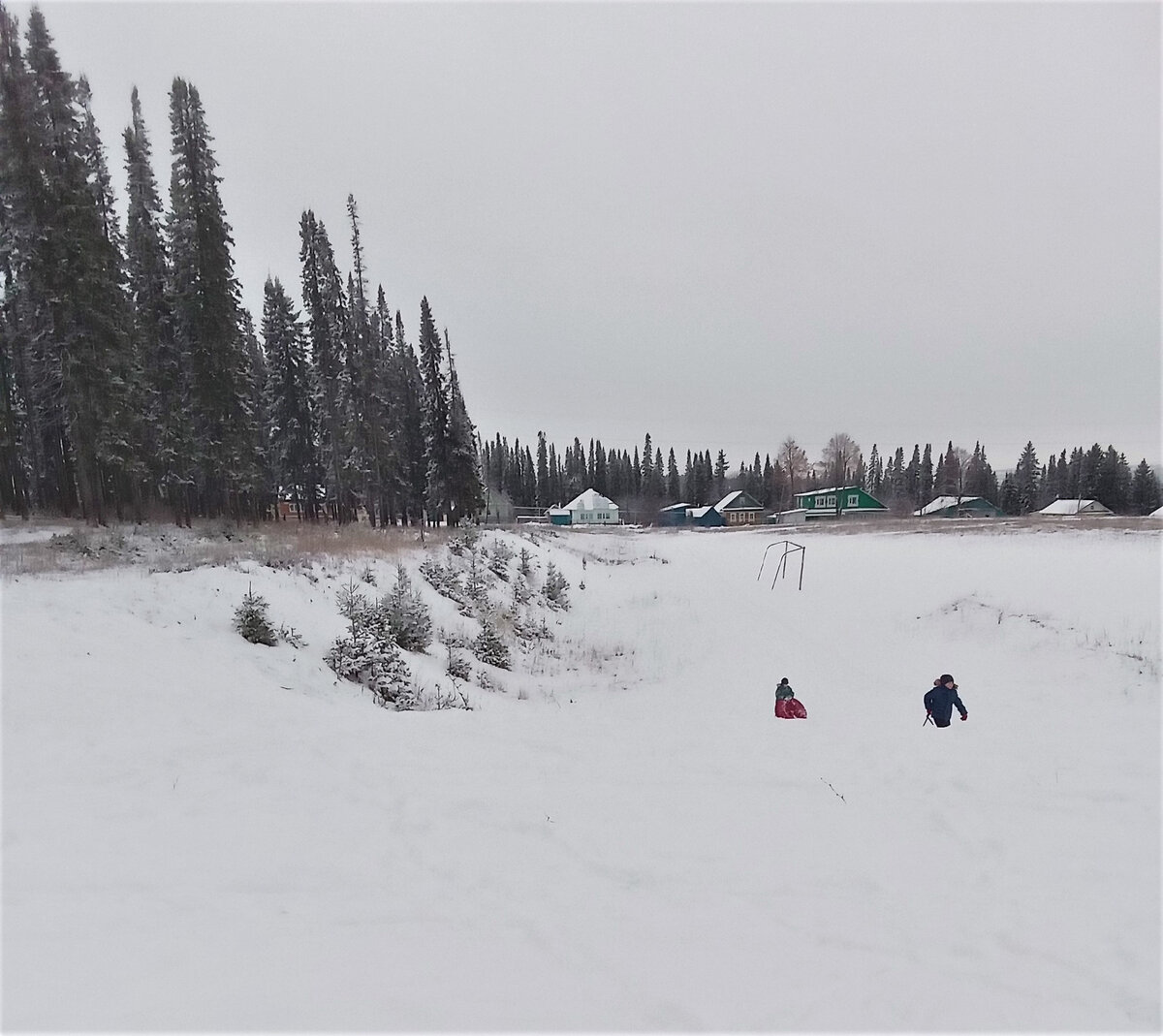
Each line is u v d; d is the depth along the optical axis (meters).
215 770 6.40
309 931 3.92
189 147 23.59
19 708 6.76
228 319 24.53
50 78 19.77
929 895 4.73
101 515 21.33
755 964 3.87
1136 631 13.28
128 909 3.95
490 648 15.86
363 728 8.30
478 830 5.60
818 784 6.96
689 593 25.84
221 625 11.13
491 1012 3.28
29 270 19.34
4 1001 2.98
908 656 14.98
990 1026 3.38
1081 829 5.79
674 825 5.87
